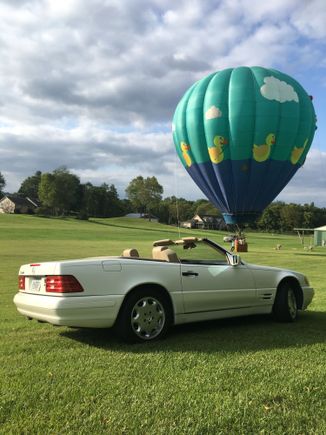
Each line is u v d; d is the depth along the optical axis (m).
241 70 28.19
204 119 27.89
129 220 129.62
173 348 5.80
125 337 6.01
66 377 4.64
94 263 5.96
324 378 4.59
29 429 3.49
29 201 162.88
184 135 29.08
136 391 4.23
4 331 6.95
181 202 183.38
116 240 55.31
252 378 4.59
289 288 7.69
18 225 81.88
